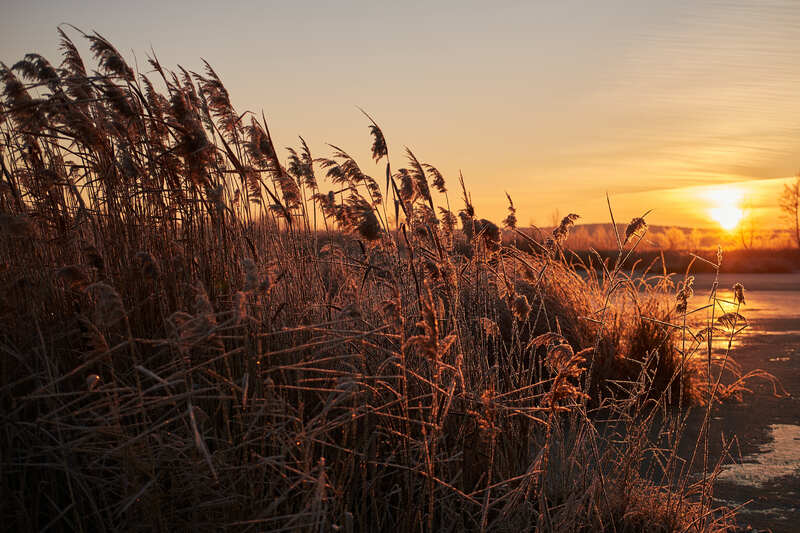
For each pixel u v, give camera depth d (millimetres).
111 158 3363
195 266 3377
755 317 16375
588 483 3729
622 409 4176
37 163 3588
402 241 4023
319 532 2596
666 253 36344
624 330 7836
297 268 3953
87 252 2777
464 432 3457
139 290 3115
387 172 3939
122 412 2637
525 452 3688
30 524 2555
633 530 3520
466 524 3299
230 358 2955
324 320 3590
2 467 2582
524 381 4016
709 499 3914
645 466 5234
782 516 4336
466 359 3768
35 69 3416
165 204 3502
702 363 8711
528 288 7332
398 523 3016
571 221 5289
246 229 3910
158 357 2986
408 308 3775
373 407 3080
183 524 2551
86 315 2961
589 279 8211
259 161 4312
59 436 2523
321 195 4652
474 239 4348
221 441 2723
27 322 2953
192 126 3322
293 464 2826
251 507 2516
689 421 6688
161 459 2525
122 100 3246
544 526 3197
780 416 6891
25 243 3209
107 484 2672
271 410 2619
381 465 3201
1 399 2691
